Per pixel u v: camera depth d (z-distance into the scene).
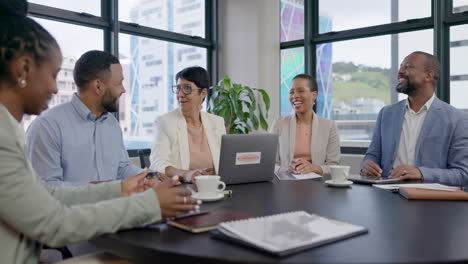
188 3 4.69
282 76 4.84
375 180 1.79
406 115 2.41
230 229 0.89
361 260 0.76
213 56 4.96
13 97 0.92
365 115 4.27
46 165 1.73
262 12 4.61
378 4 4.11
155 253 0.84
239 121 4.38
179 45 4.64
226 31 4.87
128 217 0.95
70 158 1.83
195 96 2.47
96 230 0.91
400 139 2.39
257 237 0.85
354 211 1.21
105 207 0.94
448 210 1.22
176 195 1.01
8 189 0.83
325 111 4.54
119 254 0.92
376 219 1.10
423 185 1.60
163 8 4.41
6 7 0.90
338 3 4.36
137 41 4.18
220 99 4.37
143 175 1.27
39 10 3.32
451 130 2.14
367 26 4.16
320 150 2.68
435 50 3.64
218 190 1.54
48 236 0.87
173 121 2.46
